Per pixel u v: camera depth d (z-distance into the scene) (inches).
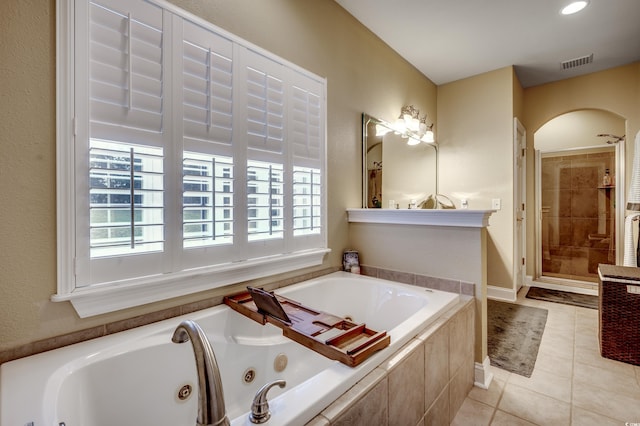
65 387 37.4
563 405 66.0
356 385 38.7
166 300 55.7
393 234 88.7
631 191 108.5
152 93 52.1
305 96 81.3
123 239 49.3
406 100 130.7
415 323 54.4
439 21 103.5
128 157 49.5
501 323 110.9
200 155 59.0
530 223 164.1
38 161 42.4
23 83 41.3
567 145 176.2
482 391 71.6
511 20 103.3
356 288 84.1
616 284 84.0
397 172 123.3
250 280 69.6
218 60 61.5
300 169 80.6
